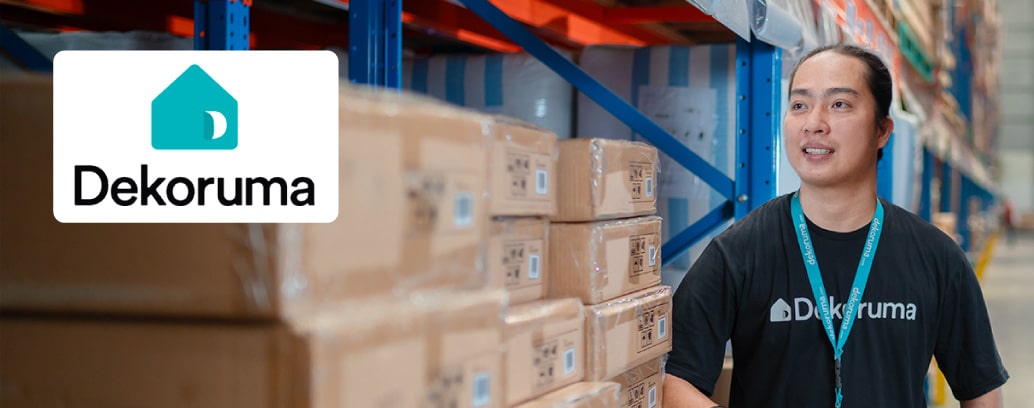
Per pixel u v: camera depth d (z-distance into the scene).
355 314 1.12
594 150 1.96
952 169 16.06
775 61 3.55
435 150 1.29
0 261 1.16
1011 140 43.53
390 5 2.29
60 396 1.13
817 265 2.43
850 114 2.36
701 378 2.47
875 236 2.42
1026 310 13.48
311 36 4.15
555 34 4.30
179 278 1.07
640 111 3.84
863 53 2.41
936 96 10.79
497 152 1.63
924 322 2.41
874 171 2.46
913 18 7.85
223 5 1.87
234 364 1.06
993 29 29.19
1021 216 42.38
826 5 4.09
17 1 3.04
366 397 1.12
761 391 2.49
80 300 1.12
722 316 2.49
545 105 3.87
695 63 3.78
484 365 1.39
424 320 1.23
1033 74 43.00
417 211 1.26
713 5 2.65
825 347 2.42
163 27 3.54
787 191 3.96
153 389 1.10
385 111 1.20
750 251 2.47
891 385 2.39
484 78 3.93
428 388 1.24
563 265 1.96
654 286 2.36
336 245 1.11
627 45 3.92
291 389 1.03
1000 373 2.44
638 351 2.13
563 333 1.81
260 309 1.04
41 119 1.15
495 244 1.67
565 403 1.71
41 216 1.14
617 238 2.09
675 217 3.80
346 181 1.12
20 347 1.16
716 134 3.74
